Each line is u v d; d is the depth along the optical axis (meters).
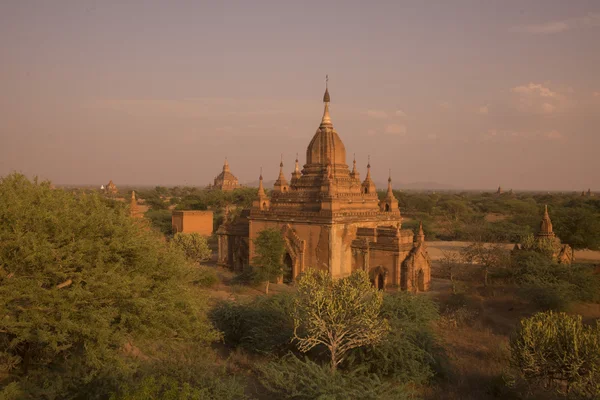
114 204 23.62
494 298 40.88
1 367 18.72
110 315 17.89
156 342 21.64
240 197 133.25
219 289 43.31
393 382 22.34
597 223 66.50
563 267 40.38
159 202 134.38
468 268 52.84
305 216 46.44
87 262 18.45
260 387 21.58
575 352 19.56
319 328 21.86
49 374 18.72
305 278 23.89
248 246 52.94
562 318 21.84
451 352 28.09
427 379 23.38
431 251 73.88
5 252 16.97
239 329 28.69
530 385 21.70
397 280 43.84
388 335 23.44
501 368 25.09
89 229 19.14
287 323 26.56
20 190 18.80
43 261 17.12
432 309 28.11
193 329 22.00
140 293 19.69
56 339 16.97
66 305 17.06
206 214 79.81
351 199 49.78
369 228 46.88
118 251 19.73
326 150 50.44
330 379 18.53
